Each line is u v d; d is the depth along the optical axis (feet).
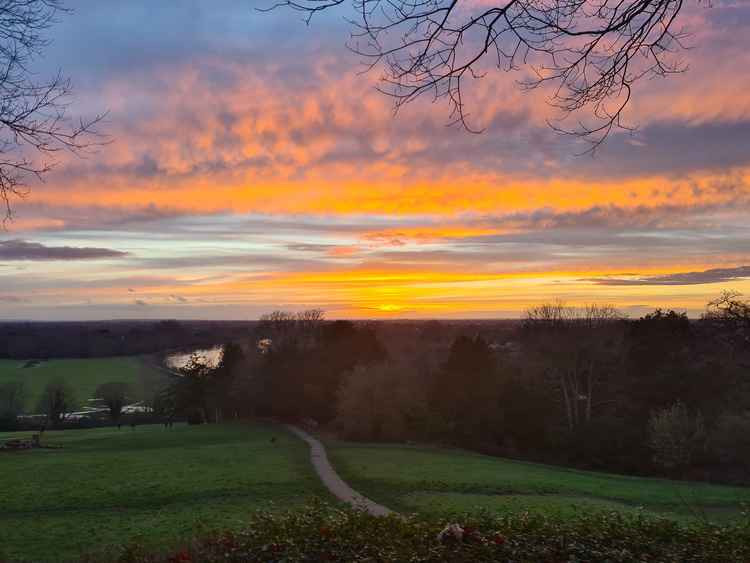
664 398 191.11
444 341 338.34
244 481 128.06
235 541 35.76
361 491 117.08
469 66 17.53
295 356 305.53
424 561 30.73
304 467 148.56
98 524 93.56
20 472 149.89
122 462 166.40
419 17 16.52
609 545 33.99
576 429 198.80
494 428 212.02
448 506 98.48
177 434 259.39
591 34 17.13
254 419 313.12
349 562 31.09
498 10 16.66
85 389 372.99
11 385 346.74
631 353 219.20
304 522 37.93
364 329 303.89
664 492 121.90
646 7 16.87
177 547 37.99
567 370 220.02
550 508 93.04
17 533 87.51
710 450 162.09
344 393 240.73
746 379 177.99
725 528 38.09
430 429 218.59
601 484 130.72
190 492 118.32
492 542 32.99
